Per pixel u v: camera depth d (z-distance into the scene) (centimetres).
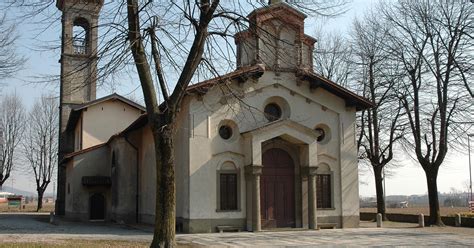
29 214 4916
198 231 2514
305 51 2873
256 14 1670
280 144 2766
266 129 2614
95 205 3800
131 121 4362
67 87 2047
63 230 2669
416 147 3191
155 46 1501
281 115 2792
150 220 3084
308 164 2702
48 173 6047
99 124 4259
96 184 3725
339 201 2816
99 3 1648
